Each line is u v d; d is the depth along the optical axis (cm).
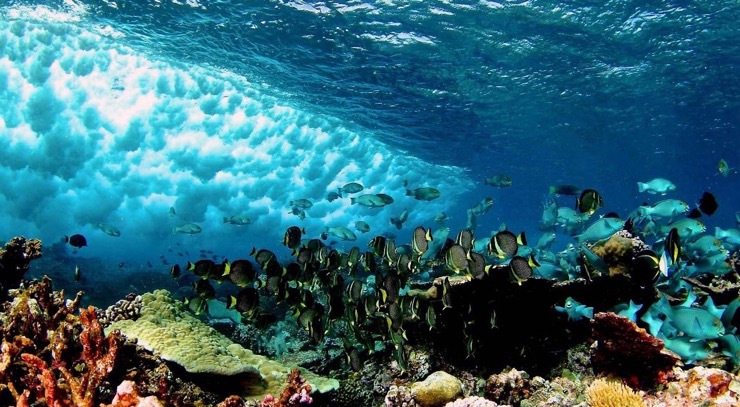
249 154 2678
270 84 2292
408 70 2122
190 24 1742
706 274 828
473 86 2291
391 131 2939
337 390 615
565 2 1677
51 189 2319
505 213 6069
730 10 1712
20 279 555
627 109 2650
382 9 1675
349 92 2366
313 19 1720
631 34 1866
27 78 1847
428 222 4472
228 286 1662
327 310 664
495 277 644
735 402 394
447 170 3872
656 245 779
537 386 561
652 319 539
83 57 1892
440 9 1689
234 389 509
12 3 1573
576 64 2098
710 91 2412
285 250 3325
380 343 741
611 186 4931
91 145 2192
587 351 620
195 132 2428
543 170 4084
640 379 495
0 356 362
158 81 2116
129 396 303
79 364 400
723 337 529
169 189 2625
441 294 662
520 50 1961
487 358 680
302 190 3088
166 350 480
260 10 1655
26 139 2061
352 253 774
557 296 652
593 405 450
